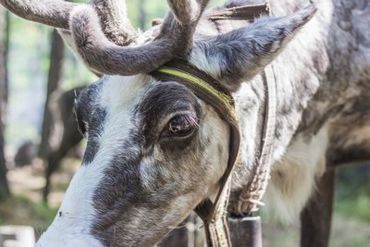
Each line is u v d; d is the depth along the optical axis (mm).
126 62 4281
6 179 13969
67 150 15922
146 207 4402
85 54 4297
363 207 14867
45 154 18188
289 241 11727
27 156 20750
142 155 4332
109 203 4270
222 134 4621
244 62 4445
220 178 4727
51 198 16000
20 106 44906
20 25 33750
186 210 4590
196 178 4559
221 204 4797
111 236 4270
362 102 5820
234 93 4664
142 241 4434
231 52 4473
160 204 4445
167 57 4383
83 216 4223
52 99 18203
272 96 5000
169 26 4449
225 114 4570
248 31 4492
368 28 5742
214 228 4938
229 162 4703
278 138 5285
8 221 12602
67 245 4125
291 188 5738
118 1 4723
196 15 4410
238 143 4672
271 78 5000
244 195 5141
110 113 4371
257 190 5129
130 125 4324
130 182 4316
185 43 4438
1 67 14367
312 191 6145
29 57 43562
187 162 4484
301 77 5363
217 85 4527
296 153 5566
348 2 5742
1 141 14023
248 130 4879
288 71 5242
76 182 4301
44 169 18078
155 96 4340
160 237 4523
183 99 4355
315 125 5637
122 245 4352
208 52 4512
